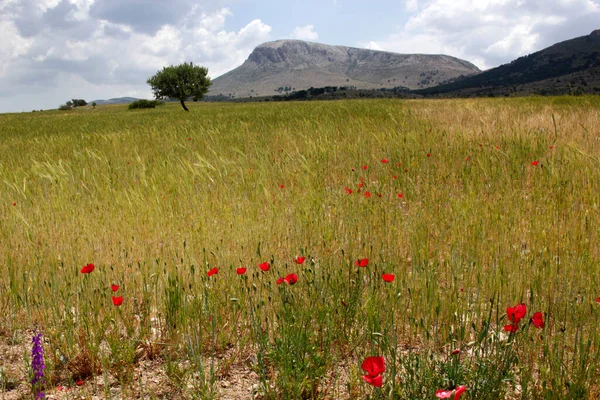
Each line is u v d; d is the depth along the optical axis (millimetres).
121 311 3654
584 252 4281
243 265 4434
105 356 3242
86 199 7152
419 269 4141
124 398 2816
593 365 2818
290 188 7281
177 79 56312
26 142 15570
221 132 14734
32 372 2840
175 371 2963
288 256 4695
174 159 10094
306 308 3502
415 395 2521
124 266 4523
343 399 2789
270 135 13156
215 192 7180
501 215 5668
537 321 2488
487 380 2543
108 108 87562
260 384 2939
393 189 7312
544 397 2504
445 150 9273
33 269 4379
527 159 8469
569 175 7191
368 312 3297
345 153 9906
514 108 17656
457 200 6090
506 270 4156
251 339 3443
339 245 5004
